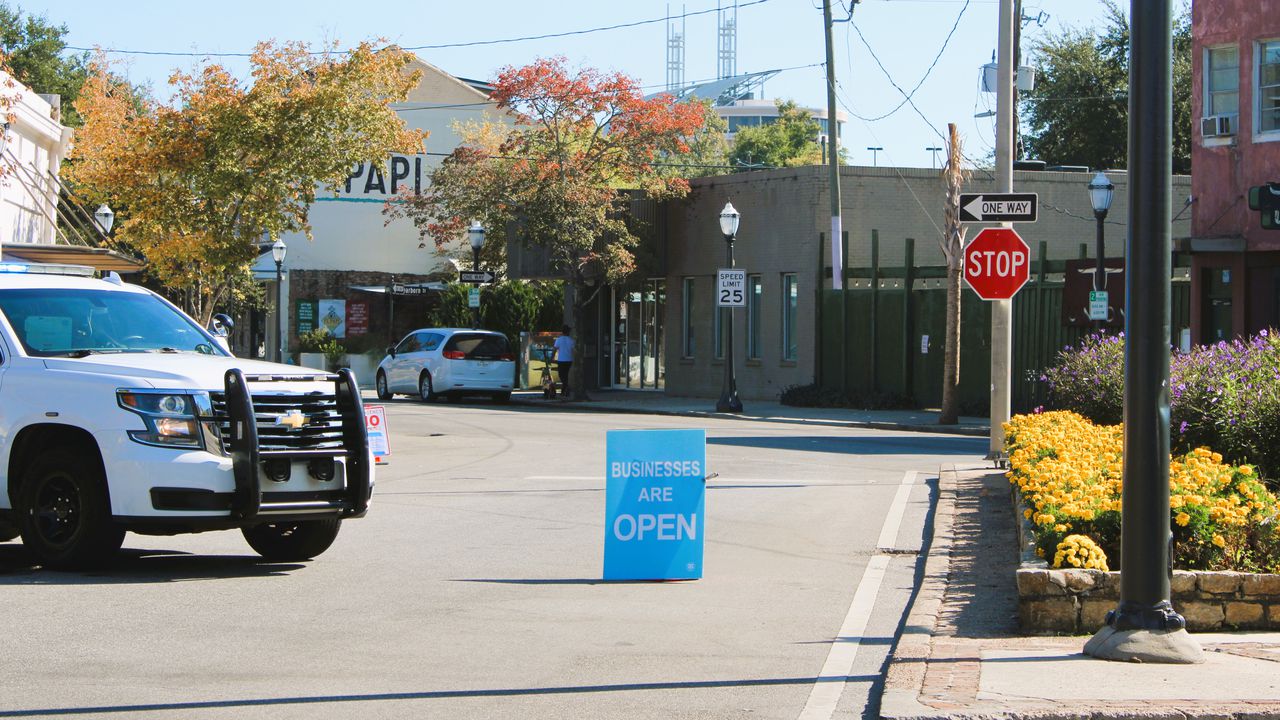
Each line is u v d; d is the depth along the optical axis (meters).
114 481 12.91
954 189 35.00
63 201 42.38
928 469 24.03
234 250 38.59
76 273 16.55
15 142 36.53
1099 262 32.44
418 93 71.62
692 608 11.91
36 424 13.46
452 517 18.03
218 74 38.00
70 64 76.62
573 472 23.78
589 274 47.72
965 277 23.23
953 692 8.29
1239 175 31.42
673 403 45.25
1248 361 18.08
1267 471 17.14
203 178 37.84
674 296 49.84
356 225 70.88
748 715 8.33
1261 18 30.89
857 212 44.00
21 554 14.91
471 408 44.00
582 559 14.68
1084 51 64.25
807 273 43.72
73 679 9.10
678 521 13.48
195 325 15.45
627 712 8.38
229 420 13.01
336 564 14.27
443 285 65.31
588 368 55.41
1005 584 12.57
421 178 71.69
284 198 38.75
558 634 10.74
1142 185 9.25
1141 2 9.26
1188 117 60.66
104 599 12.02
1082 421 20.69
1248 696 8.07
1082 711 7.77
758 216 45.78
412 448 28.67
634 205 49.06
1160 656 9.08
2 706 8.39
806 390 42.88
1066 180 45.47
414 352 48.91
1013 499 17.61
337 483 13.59
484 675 9.32
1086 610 10.43
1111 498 12.67
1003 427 22.97
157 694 8.72
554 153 46.91
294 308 67.25
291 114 37.47
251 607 11.74
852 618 11.48
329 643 10.30
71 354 14.05
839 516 17.95
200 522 12.85
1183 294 34.88
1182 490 11.64
